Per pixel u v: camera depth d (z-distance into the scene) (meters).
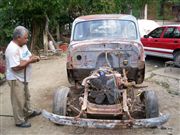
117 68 3.98
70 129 3.70
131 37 4.44
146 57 8.22
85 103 3.32
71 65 4.08
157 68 7.18
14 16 8.67
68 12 10.52
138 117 3.76
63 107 3.55
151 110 3.48
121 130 3.67
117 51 3.95
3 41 8.42
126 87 3.50
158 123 3.18
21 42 3.52
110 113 3.29
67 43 9.97
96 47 3.97
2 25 8.52
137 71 4.08
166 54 7.27
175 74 6.47
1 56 6.47
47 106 4.50
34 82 5.86
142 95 3.75
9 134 3.56
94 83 3.41
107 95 3.36
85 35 4.51
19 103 3.65
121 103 3.38
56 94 3.65
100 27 4.55
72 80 4.30
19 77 3.58
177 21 21.55
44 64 7.54
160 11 22.84
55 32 10.58
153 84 5.71
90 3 11.00
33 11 8.51
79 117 3.26
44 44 8.73
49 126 3.79
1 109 4.40
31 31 9.05
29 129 3.70
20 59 3.53
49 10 8.62
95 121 3.15
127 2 13.80
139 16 16.77
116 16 4.73
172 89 5.41
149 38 7.70
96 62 4.00
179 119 4.00
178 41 6.93
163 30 7.40
